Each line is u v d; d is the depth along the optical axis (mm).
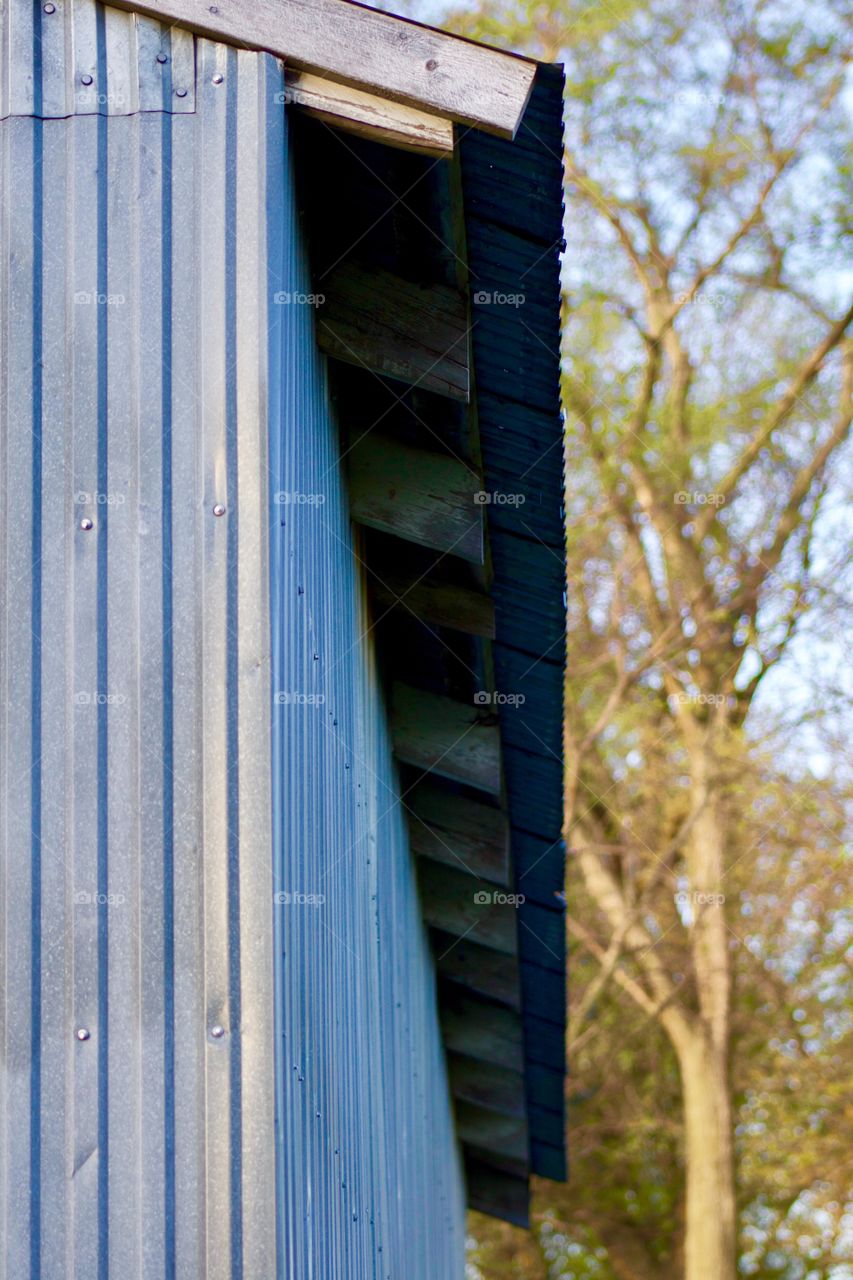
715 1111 15867
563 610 4598
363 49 3107
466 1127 8281
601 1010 17188
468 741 5152
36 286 2973
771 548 16375
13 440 2912
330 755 3438
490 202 3477
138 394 2908
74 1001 2697
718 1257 15578
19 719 2801
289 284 3152
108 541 2857
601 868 16750
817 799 15383
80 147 3025
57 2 3090
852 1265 15945
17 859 2754
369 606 4523
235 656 2793
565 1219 17719
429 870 6176
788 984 16062
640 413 16641
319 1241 2980
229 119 3018
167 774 2762
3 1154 2648
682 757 16469
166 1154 2631
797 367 16656
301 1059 2887
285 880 2816
